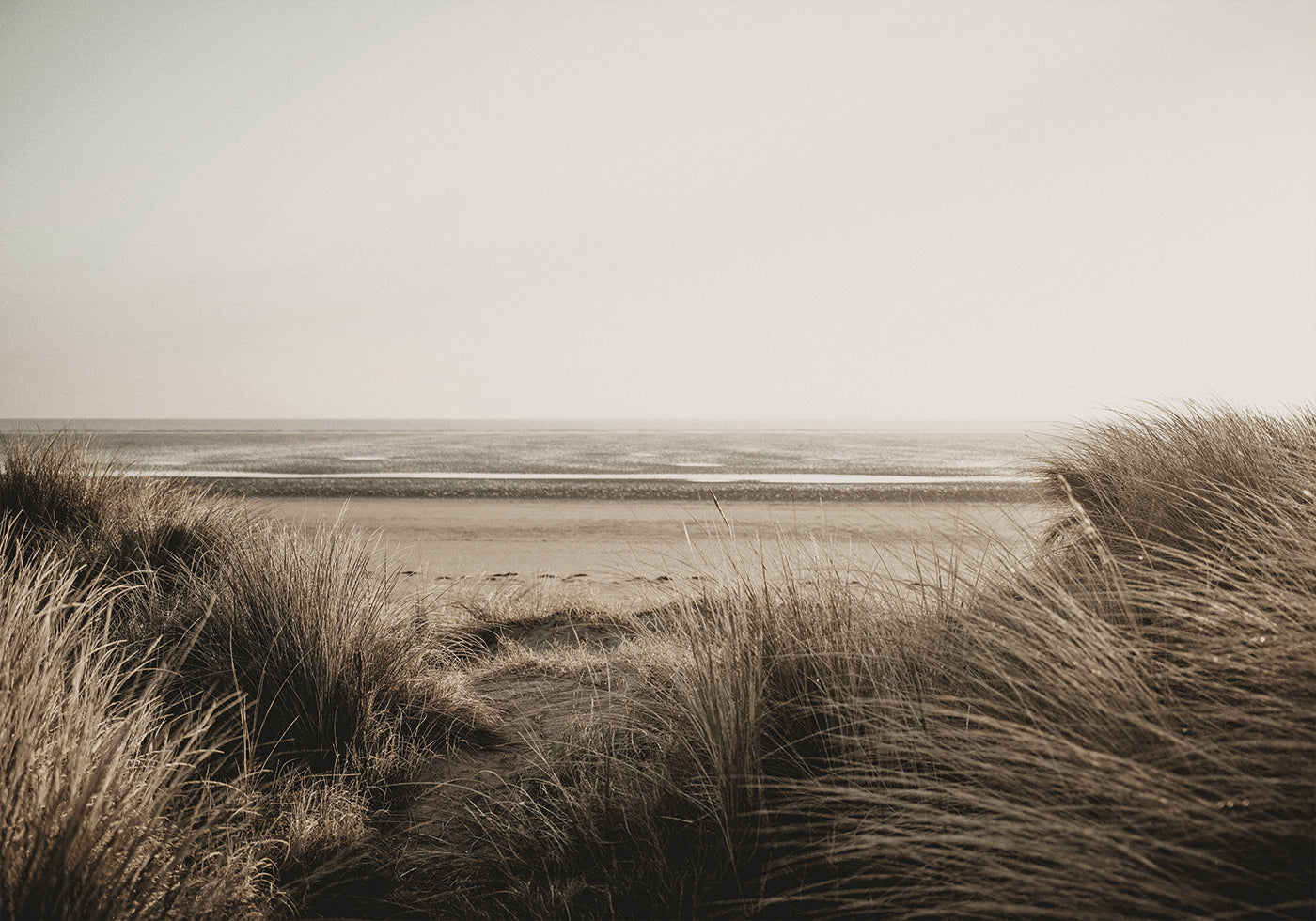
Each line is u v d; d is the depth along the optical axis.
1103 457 4.61
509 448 53.31
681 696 2.95
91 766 1.94
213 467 28.92
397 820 2.76
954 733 1.88
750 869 2.05
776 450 52.00
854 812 2.01
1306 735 1.46
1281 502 2.60
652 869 2.15
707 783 2.39
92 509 5.52
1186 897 1.28
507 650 5.16
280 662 3.29
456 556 10.98
